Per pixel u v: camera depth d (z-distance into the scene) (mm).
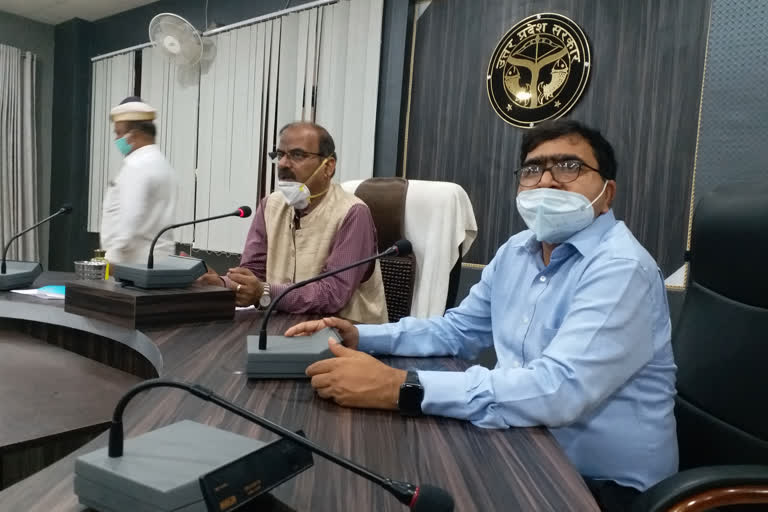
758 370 923
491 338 1285
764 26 2053
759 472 738
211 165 4086
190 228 4242
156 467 500
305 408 818
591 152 1065
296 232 1869
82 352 1554
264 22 3723
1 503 512
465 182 2955
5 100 4781
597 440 982
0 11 4820
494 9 2836
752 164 2088
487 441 737
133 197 2436
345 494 558
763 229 948
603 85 2498
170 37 3805
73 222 5090
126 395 523
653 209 2375
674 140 2312
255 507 524
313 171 1796
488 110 2865
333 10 3354
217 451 542
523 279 1157
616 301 887
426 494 467
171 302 1350
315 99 3459
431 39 3070
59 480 563
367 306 1847
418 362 1141
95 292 1408
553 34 2627
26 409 1051
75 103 5020
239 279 1557
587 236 1045
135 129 2551
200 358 1064
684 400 1058
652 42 2367
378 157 3248
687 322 1085
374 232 1865
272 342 1030
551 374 825
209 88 4090
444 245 1906
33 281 1930
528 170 1101
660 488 740
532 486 602
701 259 1076
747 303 969
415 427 772
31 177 4984
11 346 1584
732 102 2123
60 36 5113
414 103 3141
